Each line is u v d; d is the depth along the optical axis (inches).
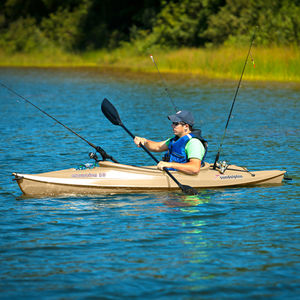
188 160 792.3
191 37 4510.3
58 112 1747.0
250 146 1141.7
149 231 603.2
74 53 5526.6
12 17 6407.5
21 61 5349.4
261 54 3006.9
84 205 711.7
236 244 561.6
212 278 477.7
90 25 5767.7
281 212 678.5
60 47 5693.9
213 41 4128.9
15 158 1010.7
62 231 603.2
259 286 461.7
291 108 1770.4
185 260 517.7
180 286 461.7
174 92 2341.3
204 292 450.6
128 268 499.2
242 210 688.4
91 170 790.5
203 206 706.2
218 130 1373.0
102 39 5541.3
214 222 637.3
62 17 5940.0
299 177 872.3
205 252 538.9
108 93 2363.4
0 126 1432.1
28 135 1286.9
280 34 3415.4
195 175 804.0
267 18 3725.4
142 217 657.0
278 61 2883.9
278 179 842.8
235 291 452.4
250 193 778.2
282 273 488.1
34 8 6397.6
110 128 1412.4
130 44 5078.7
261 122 1488.7
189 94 2252.7
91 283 468.1
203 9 4503.0
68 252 539.2
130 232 599.5
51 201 730.2
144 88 2568.9
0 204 712.4
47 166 946.1
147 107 1857.8
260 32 3553.2
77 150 1099.9
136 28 5226.4
